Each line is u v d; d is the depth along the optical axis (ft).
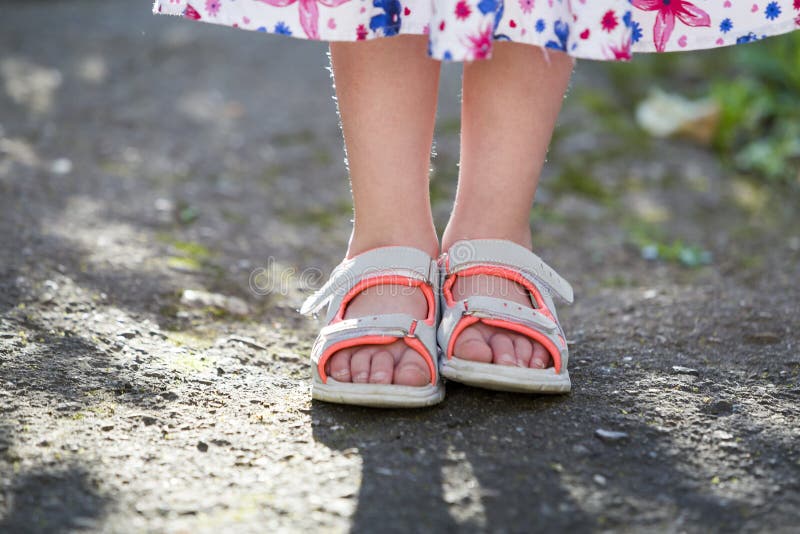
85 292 5.60
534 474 3.61
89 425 3.94
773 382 4.64
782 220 9.07
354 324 4.31
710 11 4.37
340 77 4.31
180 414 4.15
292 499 3.41
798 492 3.50
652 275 7.42
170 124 10.75
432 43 3.86
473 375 4.17
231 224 7.87
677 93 13.09
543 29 3.99
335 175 9.65
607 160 10.51
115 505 3.34
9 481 3.43
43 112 10.64
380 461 3.71
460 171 4.70
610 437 3.91
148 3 17.43
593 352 5.16
